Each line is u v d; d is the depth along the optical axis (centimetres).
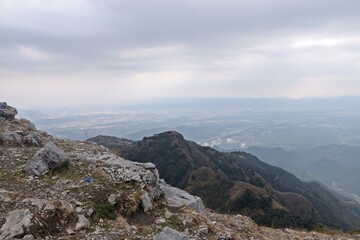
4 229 984
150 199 1385
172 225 1264
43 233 1014
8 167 1454
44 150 1462
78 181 1352
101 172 1459
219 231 1306
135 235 1130
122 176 1440
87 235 1053
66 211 1118
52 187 1291
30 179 1338
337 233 2008
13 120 2434
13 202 1139
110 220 1181
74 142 2308
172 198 1557
